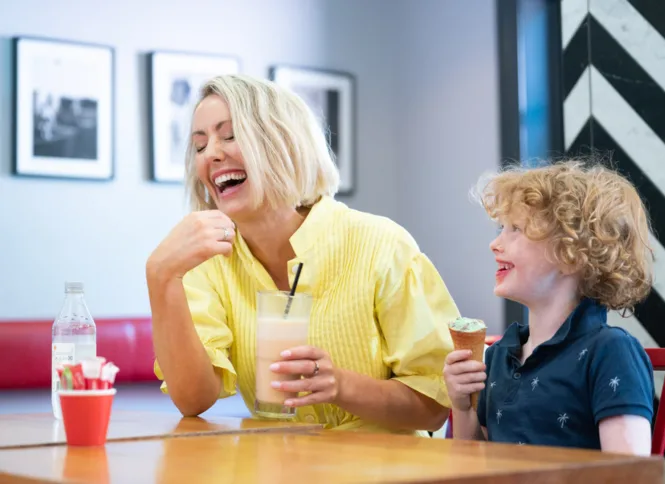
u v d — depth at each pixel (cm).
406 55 409
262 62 376
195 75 358
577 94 314
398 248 171
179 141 354
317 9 391
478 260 372
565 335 139
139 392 289
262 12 377
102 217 340
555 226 144
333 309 169
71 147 335
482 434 153
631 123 299
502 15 357
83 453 107
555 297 146
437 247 393
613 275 143
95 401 113
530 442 138
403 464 94
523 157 348
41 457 104
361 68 403
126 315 341
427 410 163
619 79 303
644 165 295
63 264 332
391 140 411
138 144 348
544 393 138
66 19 337
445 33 389
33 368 289
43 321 297
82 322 163
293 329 142
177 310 152
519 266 147
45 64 331
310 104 386
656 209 291
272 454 103
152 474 90
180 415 157
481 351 143
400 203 411
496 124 362
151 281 152
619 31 303
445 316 169
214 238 149
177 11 358
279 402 142
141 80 349
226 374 165
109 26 345
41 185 330
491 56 366
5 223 324
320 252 171
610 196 146
